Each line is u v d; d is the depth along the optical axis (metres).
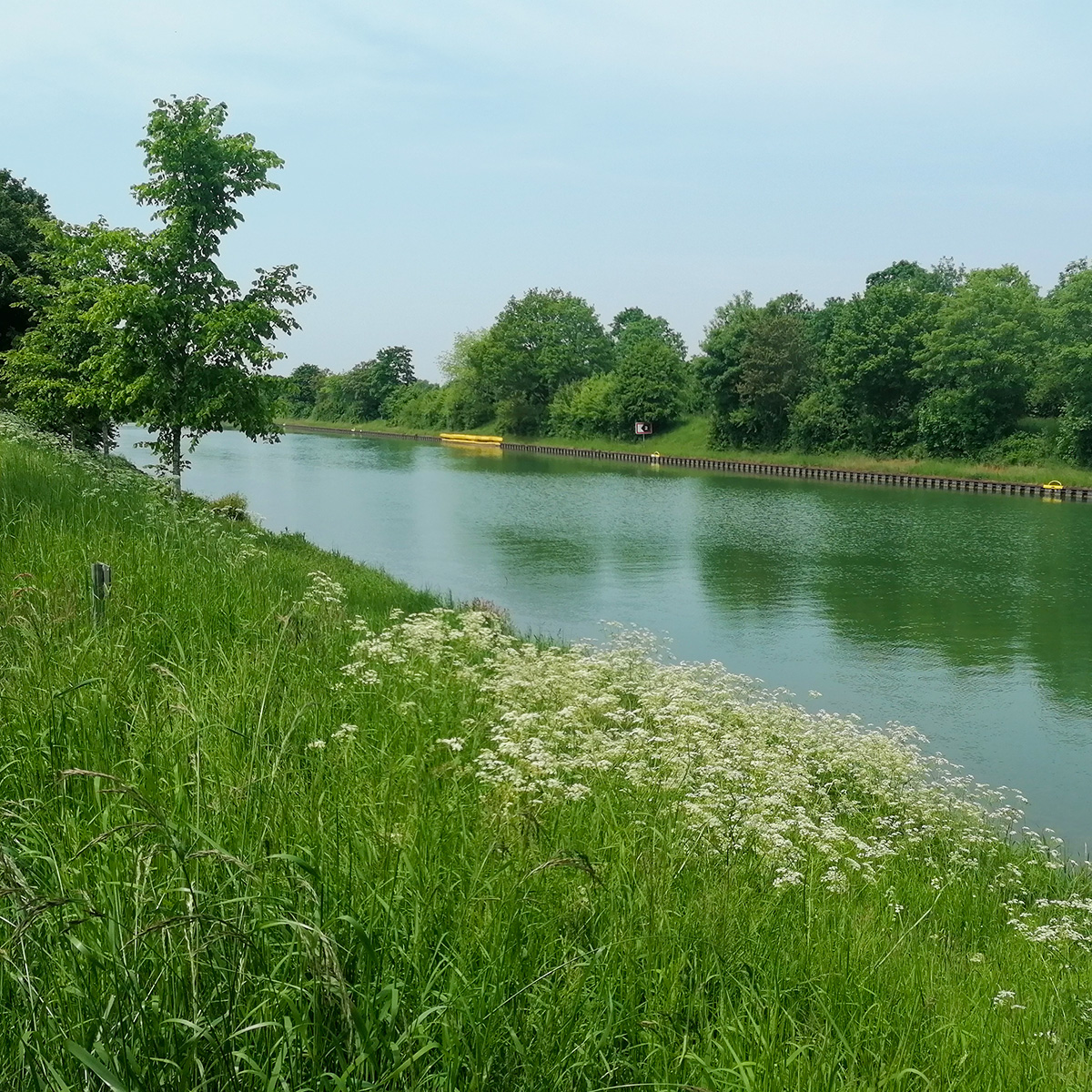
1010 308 70.00
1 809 4.06
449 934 3.65
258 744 5.14
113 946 2.87
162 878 3.49
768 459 80.19
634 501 50.31
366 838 4.20
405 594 17.84
